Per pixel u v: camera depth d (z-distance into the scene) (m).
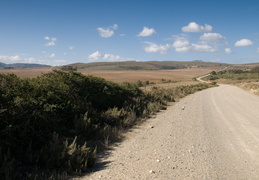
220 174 4.29
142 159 5.02
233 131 7.88
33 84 6.91
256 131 7.91
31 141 4.96
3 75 6.54
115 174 4.23
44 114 5.81
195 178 4.09
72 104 7.30
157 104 13.59
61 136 5.77
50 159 4.41
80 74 10.43
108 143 6.23
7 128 4.64
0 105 5.16
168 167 4.57
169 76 133.12
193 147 5.94
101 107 9.62
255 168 4.62
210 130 7.98
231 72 174.38
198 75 171.38
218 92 30.97
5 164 3.88
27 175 3.89
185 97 21.86
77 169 4.26
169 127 8.33
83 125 6.48
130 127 8.26
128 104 11.15
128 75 116.50
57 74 9.30
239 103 16.95
